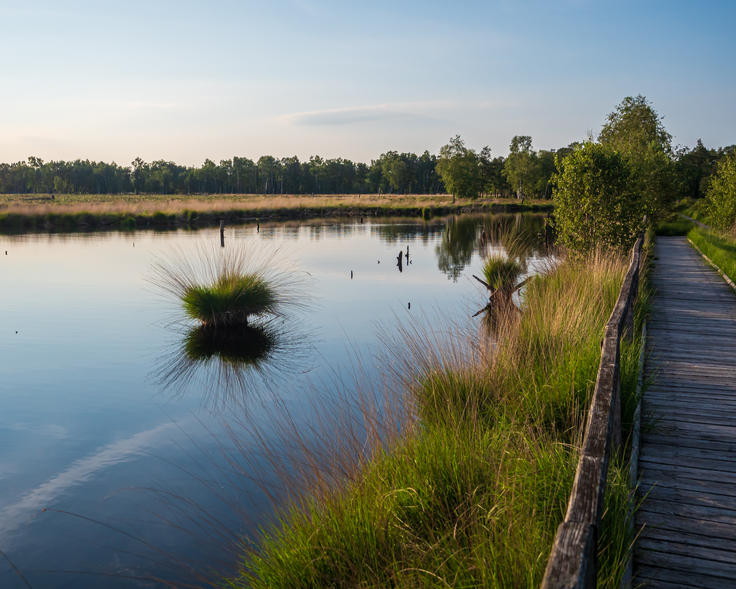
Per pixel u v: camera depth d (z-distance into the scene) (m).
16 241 25.09
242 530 3.80
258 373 7.36
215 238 26.81
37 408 6.30
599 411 2.49
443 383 4.66
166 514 4.10
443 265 17.78
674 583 2.40
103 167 148.25
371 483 3.05
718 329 7.16
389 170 137.50
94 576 3.44
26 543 3.80
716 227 21.31
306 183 146.75
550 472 2.96
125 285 14.33
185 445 5.27
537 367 4.82
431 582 2.29
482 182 94.94
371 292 13.06
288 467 4.21
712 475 3.38
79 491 4.50
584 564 1.39
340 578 2.51
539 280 10.40
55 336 9.50
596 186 11.24
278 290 11.72
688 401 4.62
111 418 6.00
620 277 8.40
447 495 2.95
